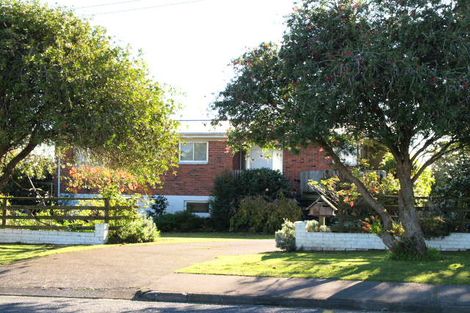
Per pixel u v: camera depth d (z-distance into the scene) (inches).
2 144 527.8
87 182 857.5
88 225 701.3
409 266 438.9
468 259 484.4
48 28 510.0
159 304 370.0
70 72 481.4
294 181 1031.6
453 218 581.6
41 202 808.9
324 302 353.4
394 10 403.9
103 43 530.9
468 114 376.2
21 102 482.9
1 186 595.8
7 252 605.6
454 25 390.9
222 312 340.5
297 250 593.6
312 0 433.1
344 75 376.8
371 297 352.2
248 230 943.0
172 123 582.6
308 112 385.7
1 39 481.7
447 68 379.9
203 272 445.1
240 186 973.2
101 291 405.1
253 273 434.3
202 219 984.3
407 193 473.4
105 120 489.7
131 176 684.1
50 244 681.6
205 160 1059.9
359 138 454.0
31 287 418.6
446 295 351.9
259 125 460.1
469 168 629.6
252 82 442.3
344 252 572.4
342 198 619.2
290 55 423.2
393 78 370.3
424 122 375.2
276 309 349.4
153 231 725.3
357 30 409.1
